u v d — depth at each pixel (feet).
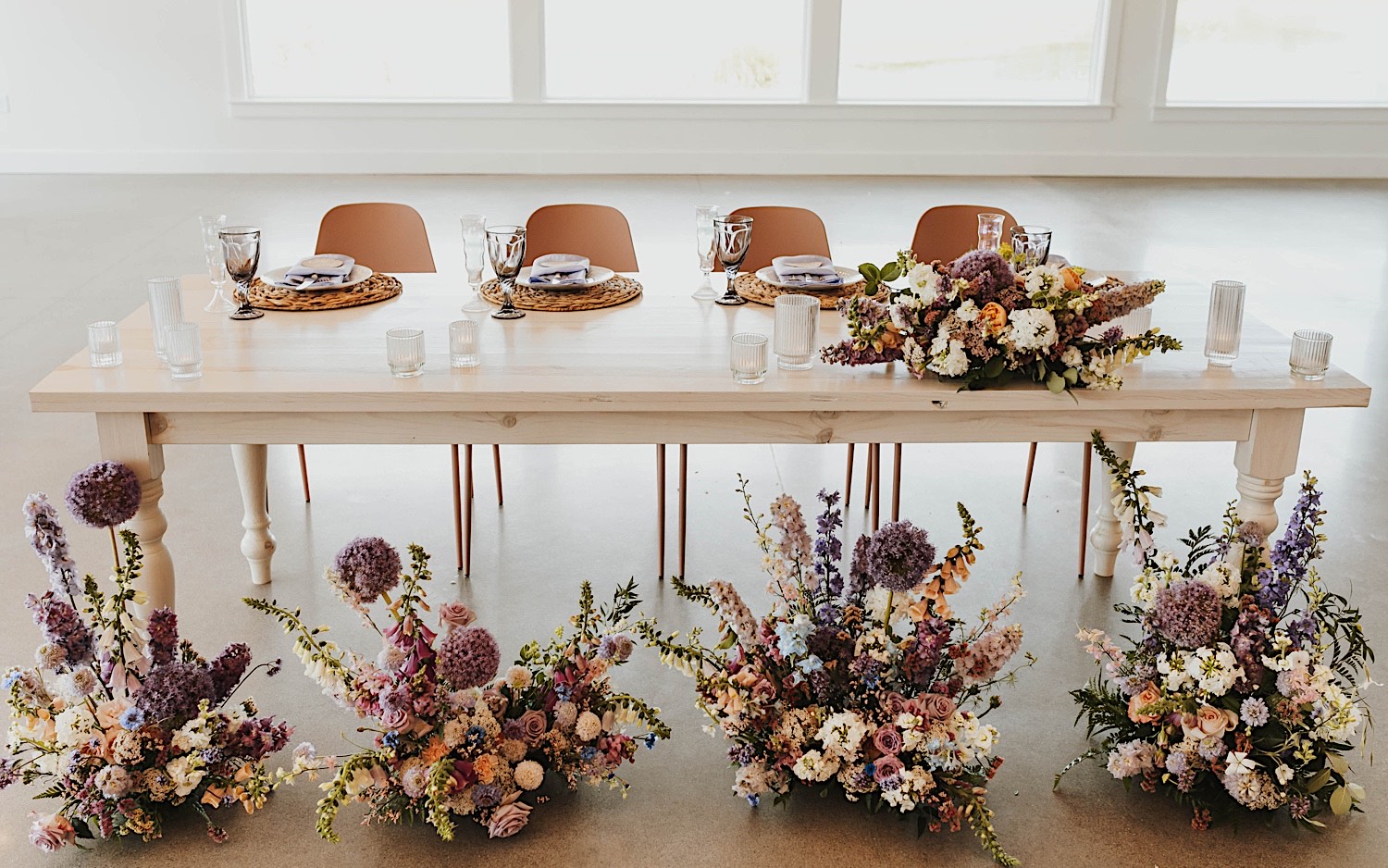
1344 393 7.80
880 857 7.20
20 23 29.89
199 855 7.14
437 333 8.93
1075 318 7.63
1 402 14.61
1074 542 11.39
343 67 30.99
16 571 10.45
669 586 10.48
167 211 25.99
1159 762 7.49
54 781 7.51
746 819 7.52
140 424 7.65
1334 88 31.63
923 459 13.52
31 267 21.09
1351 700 7.26
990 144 31.35
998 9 31.07
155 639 7.16
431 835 7.34
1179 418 8.01
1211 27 31.40
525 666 7.88
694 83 31.40
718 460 13.43
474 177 30.45
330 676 7.20
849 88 31.58
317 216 25.58
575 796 7.72
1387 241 24.77
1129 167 31.55
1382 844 7.34
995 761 7.41
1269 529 8.25
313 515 11.85
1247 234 25.23
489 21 30.76
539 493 12.49
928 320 7.73
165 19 29.94
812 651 7.34
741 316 9.47
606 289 10.07
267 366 8.07
